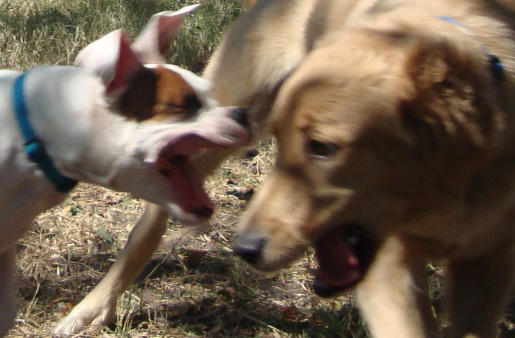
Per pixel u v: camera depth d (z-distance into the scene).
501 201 2.91
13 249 3.22
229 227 5.04
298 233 2.79
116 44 2.67
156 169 2.82
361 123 2.63
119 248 4.70
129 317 4.00
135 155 2.76
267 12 4.16
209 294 4.28
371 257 2.90
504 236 3.19
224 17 7.55
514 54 2.94
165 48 3.21
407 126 2.68
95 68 2.68
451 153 2.68
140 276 4.44
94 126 2.77
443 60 2.61
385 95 2.64
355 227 2.81
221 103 4.24
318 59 2.79
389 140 2.67
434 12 3.02
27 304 4.01
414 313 3.23
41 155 2.82
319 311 4.10
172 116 2.75
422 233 3.04
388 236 2.91
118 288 4.09
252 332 3.96
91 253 4.62
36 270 4.36
